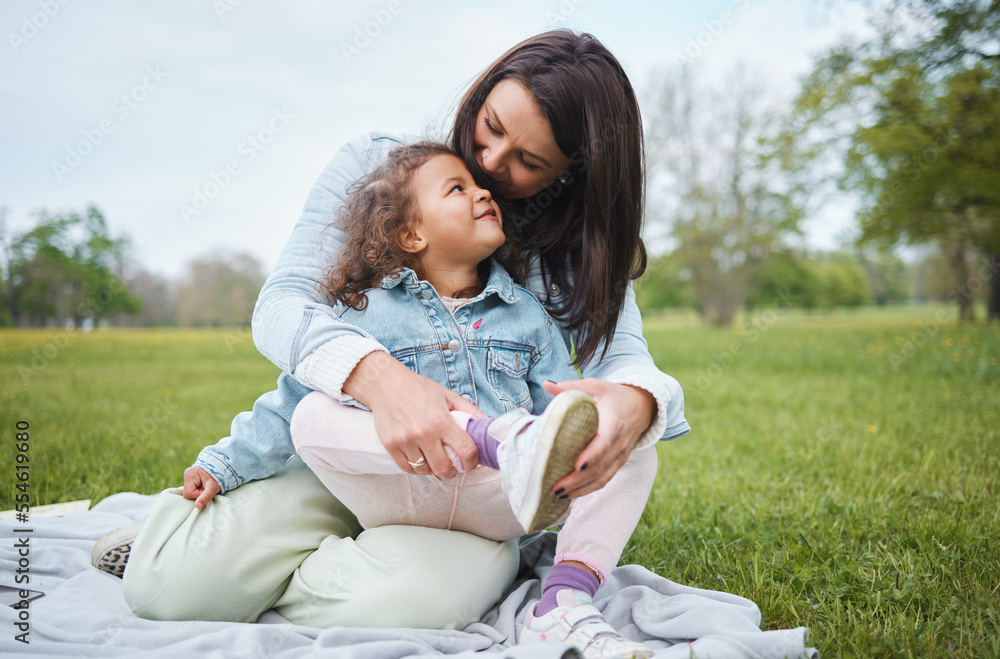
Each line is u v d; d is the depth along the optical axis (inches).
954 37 390.6
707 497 89.9
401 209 56.1
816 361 301.1
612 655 42.0
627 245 60.1
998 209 447.8
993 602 53.6
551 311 62.7
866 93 447.2
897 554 65.4
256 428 53.7
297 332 49.1
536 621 47.1
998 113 396.2
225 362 336.2
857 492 89.1
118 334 499.5
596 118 55.1
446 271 58.1
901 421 146.7
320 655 42.1
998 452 111.0
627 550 71.0
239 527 51.4
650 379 47.3
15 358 327.6
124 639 47.8
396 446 43.9
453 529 52.6
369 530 51.5
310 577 50.6
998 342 333.4
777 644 43.9
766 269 953.5
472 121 59.6
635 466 50.5
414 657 43.0
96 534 70.2
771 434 136.3
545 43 57.6
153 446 120.8
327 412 47.2
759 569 62.4
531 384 58.7
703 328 744.3
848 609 53.5
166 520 52.6
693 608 50.3
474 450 43.8
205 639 45.8
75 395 198.2
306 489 55.4
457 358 53.5
